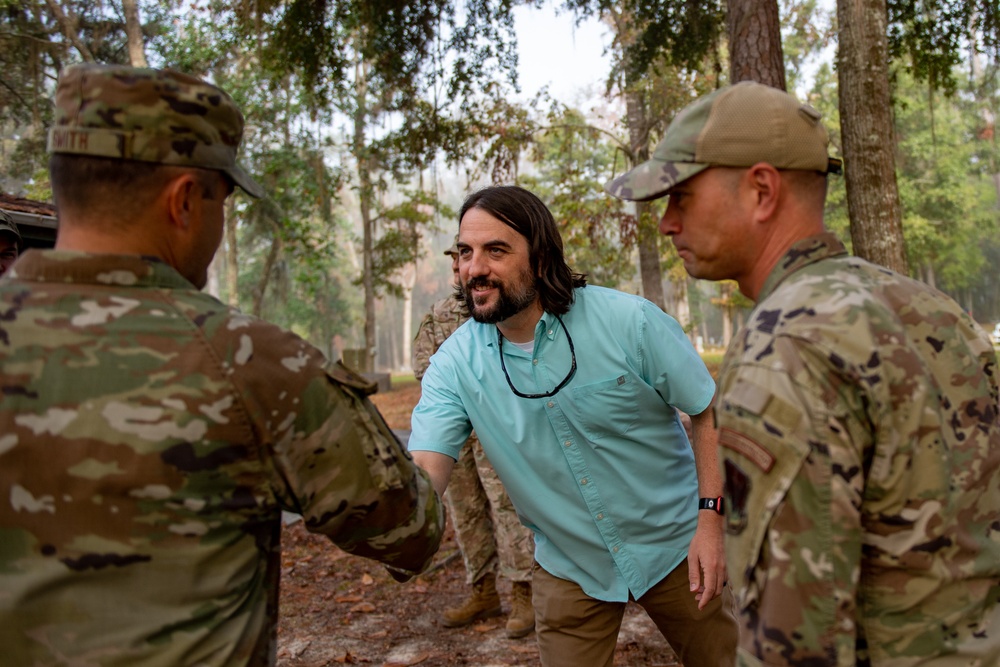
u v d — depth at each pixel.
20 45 18.06
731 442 1.26
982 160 35.78
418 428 2.29
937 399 1.26
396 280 49.59
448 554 5.09
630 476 2.24
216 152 1.31
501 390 2.24
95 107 1.22
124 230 1.25
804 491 1.18
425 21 10.95
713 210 1.40
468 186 14.06
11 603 1.14
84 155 1.23
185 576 1.19
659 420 2.26
